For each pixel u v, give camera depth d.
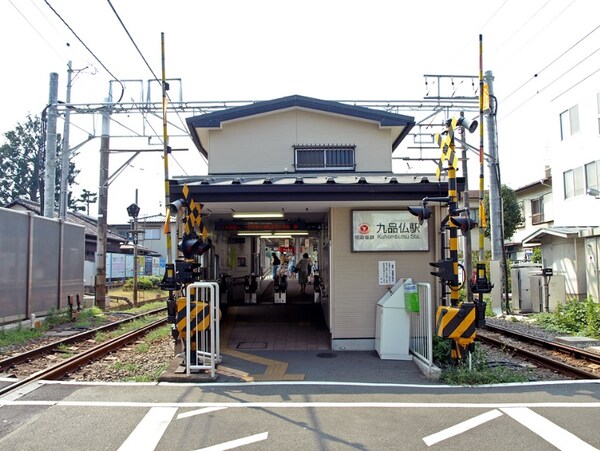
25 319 12.83
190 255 7.41
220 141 13.75
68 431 4.72
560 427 4.79
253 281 14.52
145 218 46.88
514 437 4.54
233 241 15.38
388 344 8.07
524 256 31.69
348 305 8.91
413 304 7.88
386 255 8.97
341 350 8.81
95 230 33.59
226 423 4.92
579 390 6.12
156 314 17.02
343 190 8.17
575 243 17.89
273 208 9.41
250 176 12.10
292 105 13.58
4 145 45.56
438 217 8.97
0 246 11.67
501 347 9.60
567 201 23.41
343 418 5.07
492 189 15.76
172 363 7.55
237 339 9.86
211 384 6.43
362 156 13.82
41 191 20.00
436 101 16.67
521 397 5.81
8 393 6.02
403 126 13.84
